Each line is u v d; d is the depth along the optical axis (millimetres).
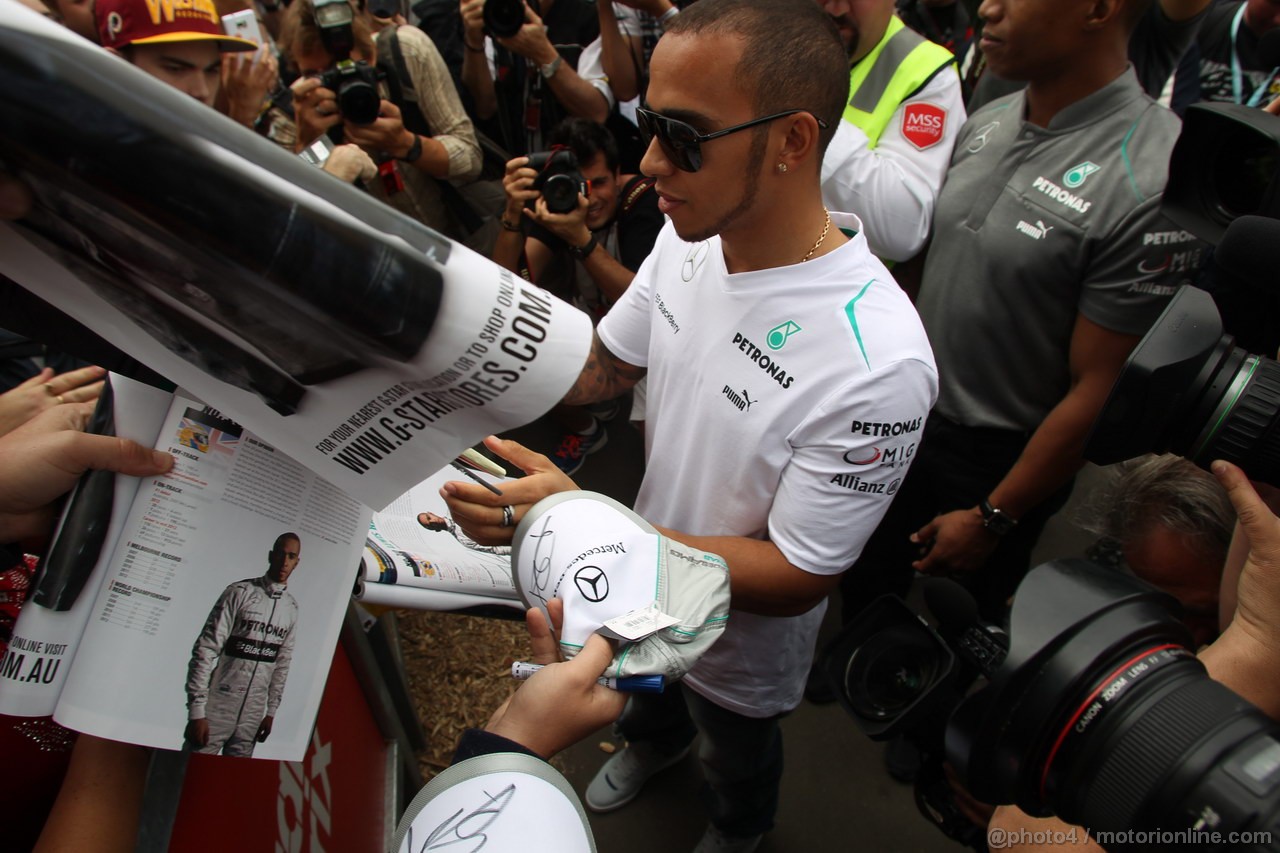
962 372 1863
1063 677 758
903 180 1832
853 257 1187
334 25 2381
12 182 538
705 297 1292
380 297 582
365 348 622
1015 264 1694
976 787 832
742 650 1504
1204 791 658
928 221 1874
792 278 1179
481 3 2926
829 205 1910
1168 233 1518
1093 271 1621
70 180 525
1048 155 1674
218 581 793
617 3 2818
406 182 2760
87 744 846
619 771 2178
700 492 1362
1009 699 784
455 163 2750
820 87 1077
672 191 1148
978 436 1912
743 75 1042
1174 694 719
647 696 1906
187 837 952
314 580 854
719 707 1607
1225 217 1373
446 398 662
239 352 653
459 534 1219
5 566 814
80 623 748
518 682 2416
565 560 958
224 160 532
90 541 750
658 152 1126
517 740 832
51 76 488
